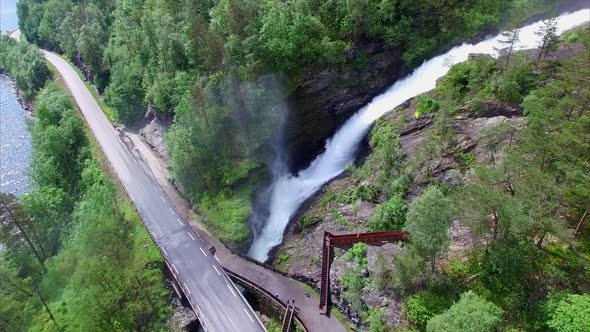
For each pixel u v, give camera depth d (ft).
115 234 227.81
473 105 208.85
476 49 254.27
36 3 608.60
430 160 193.16
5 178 392.68
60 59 537.24
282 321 180.96
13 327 216.33
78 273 206.39
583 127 126.31
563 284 121.49
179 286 205.16
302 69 265.13
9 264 244.22
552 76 199.31
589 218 135.54
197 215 252.21
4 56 601.62
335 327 166.20
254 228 235.61
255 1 267.18
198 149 257.55
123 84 348.38
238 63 259.19
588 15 249.14
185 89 278.67
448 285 135.54
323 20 277.03
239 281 201.05
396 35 269.23
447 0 270.67
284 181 260.83
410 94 250.57
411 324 135.85
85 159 328.29
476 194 125.70
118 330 192.34
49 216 285.64
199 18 271.69
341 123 268.82
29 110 498.69
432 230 129.70
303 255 205.05
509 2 261.85
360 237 179.63
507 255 121.39
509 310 121.90
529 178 123.13
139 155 315.78
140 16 372.38
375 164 212.84
